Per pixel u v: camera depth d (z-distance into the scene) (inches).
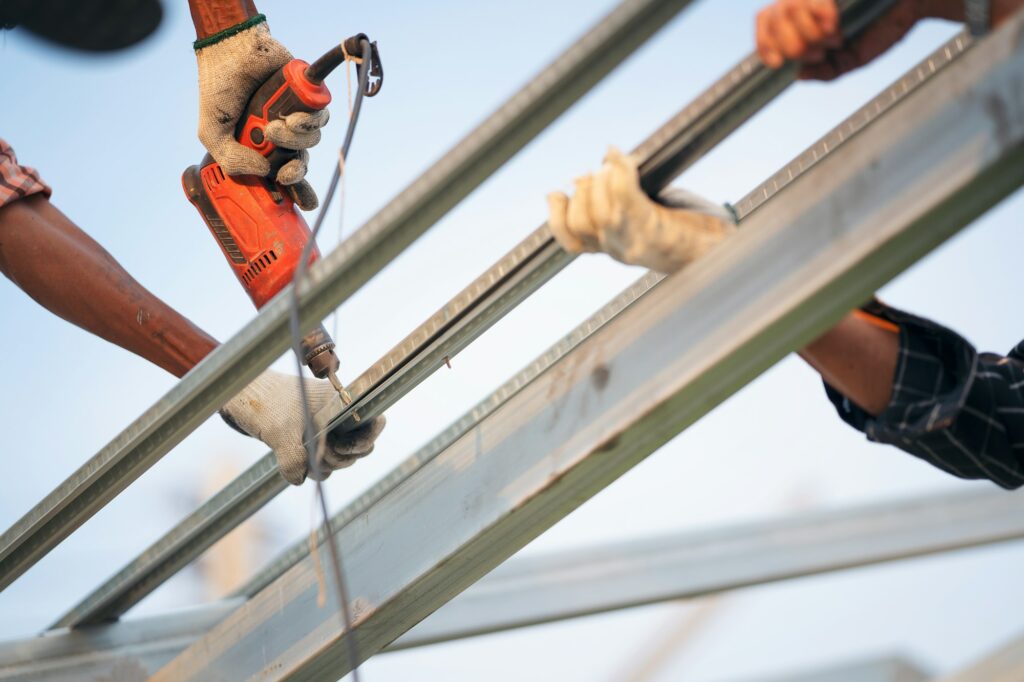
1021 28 169.6
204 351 284.8
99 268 287.6
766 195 220.5
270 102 266.7
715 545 410.3
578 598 387.2
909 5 190.9
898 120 179.2
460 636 372.8
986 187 173.6
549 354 237.0
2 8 264.2
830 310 190.1
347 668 268.4
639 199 192.9
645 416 202.1
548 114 192.7
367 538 252.2
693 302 198.4
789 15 183.9
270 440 261.9
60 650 313.7
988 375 234.2
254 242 277.9
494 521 225.1
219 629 281.9
